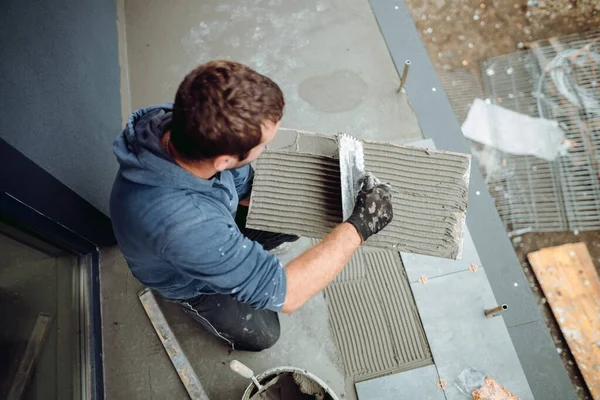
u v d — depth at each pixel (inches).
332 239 49.3
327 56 106.3
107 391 80.0
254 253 44.6
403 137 98.2
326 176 56.7
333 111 100.7
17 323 68.2
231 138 36.5
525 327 81.2
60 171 72.4
